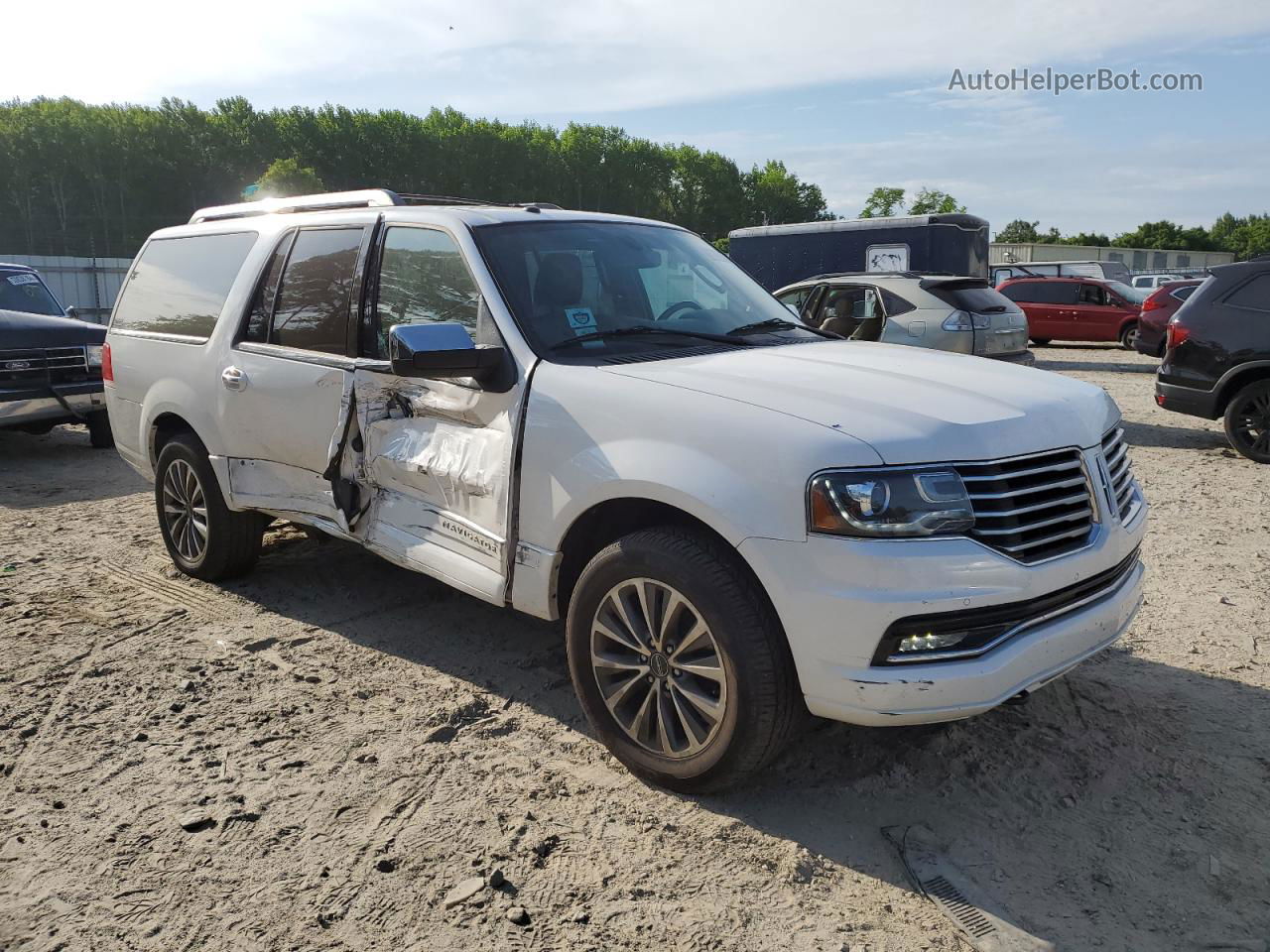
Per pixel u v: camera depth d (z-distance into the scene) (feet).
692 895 8.97
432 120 392.88
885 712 9.05
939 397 10.22
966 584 8.99
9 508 24.07
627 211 421.18
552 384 11.34
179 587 17.40
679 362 11.53
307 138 363.76
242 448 15.75
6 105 341.62
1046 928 8.51
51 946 8.35
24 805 10.47
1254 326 29.01
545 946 8.32
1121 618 10.58
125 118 342.03
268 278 15.69
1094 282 74.38
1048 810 10.27
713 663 9.86
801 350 12.47
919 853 9.52
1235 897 8.92
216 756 11.46
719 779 10.07
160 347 17.35
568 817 10.19
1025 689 9.46
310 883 9.16
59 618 15.94
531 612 11.58
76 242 339.57
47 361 30.22
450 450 12.41
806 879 9.20
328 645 14.75
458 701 12.81
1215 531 21.02
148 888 9.11
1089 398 11.18
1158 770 11.03
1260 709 12.50
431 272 13.23
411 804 10.42
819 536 9.05
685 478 9.79
